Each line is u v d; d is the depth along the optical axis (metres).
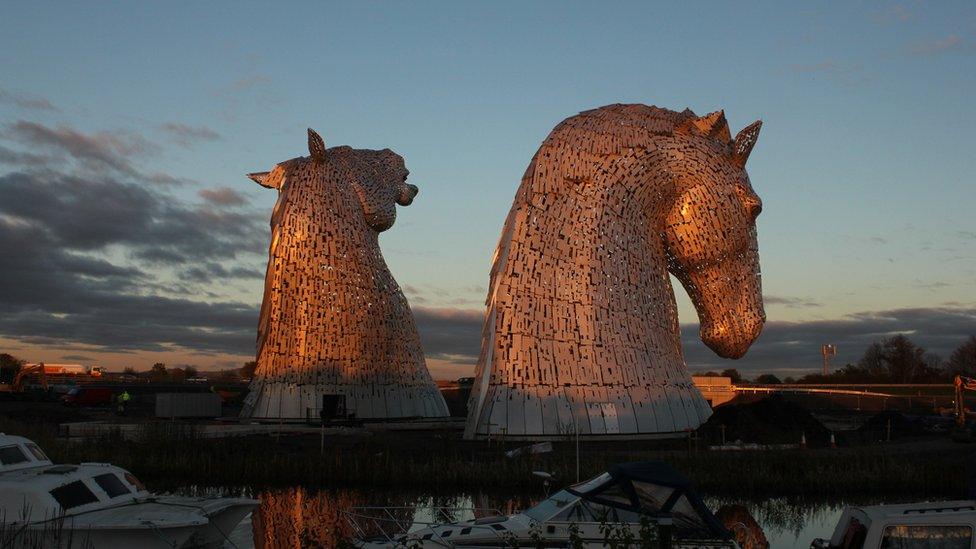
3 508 16.31
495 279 37.53
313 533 18.83
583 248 37.31
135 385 112.50
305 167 48.78
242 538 19.33
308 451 33.53
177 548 16.30
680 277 41.16
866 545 13.41
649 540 13.38
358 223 48.81
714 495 26.34
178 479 29.19
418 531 14.95
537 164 38.03
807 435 36.12
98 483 17.34
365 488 27.39
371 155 51.16
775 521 22.08
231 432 41.28
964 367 106.44
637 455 29.86
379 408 48.25
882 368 110.62
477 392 36.50
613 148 37.81
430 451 32.72
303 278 47.50
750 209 39.22
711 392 66.44
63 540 15.95
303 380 46.94
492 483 27.53
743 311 39.62
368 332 48.47
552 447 33.22
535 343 36.44
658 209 38.91
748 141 38.94
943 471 26.98
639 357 37.31
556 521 14.24
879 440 37.97
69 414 55.25
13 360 131.38
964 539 13.12
